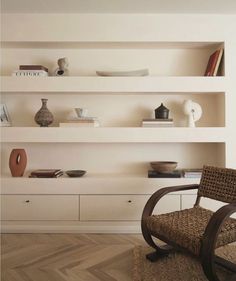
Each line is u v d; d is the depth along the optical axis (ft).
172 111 9.25
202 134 8.25
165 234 5.82
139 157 9.33
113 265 6.43
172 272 6.07
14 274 6.02
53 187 8.24
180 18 8.23
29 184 8.21
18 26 8.23
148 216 6.38
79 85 8.25
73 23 8.23
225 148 8.27
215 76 8.30
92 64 9.14
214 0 7.44
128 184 8.25
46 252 7.06
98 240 7.82
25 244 7.53
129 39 8.25
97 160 9.32
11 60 9.11
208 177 7.06
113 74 8.41
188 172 8.32
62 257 6.79
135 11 8.12
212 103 9.24
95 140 8.26
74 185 8.23
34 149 9.29
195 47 8.93
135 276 5.86
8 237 8.00
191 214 6.55
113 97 9.25
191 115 8.59
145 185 8.25
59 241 7.74
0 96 9.18
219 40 8.23
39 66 8.41
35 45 8.71
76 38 8.25
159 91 8.25
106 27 8.24
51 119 8.59
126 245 7.49
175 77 8.23
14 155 8.50
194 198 8.23
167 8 7.92
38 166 9.30
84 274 6.04
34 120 8.99
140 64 9.14
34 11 8.12
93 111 9.25
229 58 8.23
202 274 5.98
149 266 6.31
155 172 8.47
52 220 8.32
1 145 9.24
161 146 9.30
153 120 8.40
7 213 8.30
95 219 8.30
